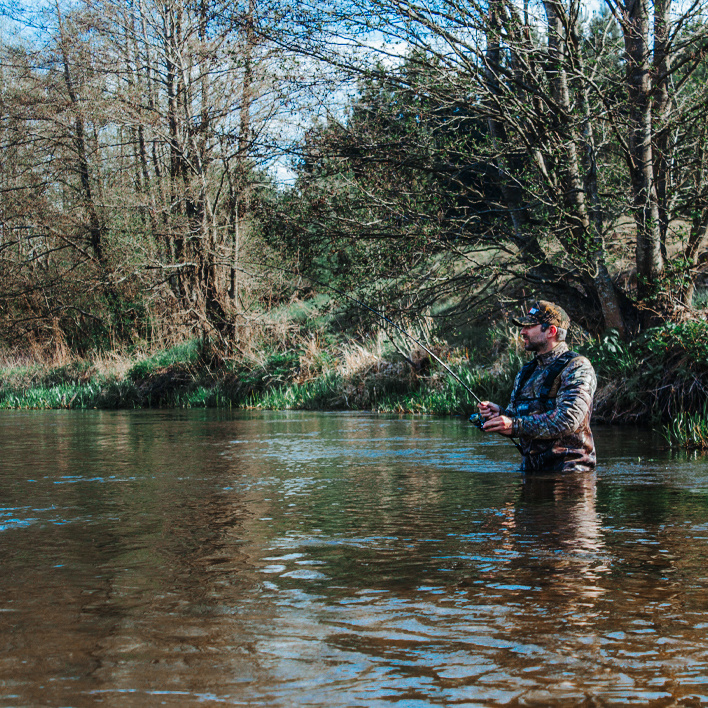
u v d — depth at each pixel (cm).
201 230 1994
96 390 2103
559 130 990
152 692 159
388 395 1460
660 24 982
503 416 500
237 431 921
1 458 633
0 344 2747
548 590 229
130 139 2431
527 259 1091
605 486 436
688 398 891
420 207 1116
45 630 198
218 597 226
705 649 181
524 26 929
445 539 301
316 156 1180
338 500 398
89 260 2498
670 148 1039
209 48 1741
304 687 161
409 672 169
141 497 415
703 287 1289
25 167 2589
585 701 154
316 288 1916
